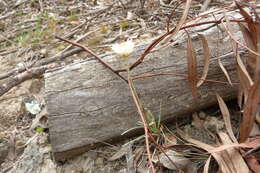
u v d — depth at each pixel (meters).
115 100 0.48
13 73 0.65
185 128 0.51
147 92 0.49
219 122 0.50
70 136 0.48
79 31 0.77
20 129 0.57
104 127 0.48
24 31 0.80
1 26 0.85
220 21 0.47
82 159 0.49
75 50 0.68
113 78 0.49
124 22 0.76
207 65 0.47
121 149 0.49
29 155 0.51
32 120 0.59
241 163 0.41
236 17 0.53
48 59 0.67
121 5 0.85
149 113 0.48
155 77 0.49
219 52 0.50
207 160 0.42
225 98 0.51
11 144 0.55
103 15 0.83
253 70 0.45
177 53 0.50
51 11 0.88
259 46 0.43
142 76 0.48
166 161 0.46
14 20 0.87
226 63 0.50
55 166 0.50
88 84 0.49
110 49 0.69
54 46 0.74
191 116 0.52
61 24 0.82
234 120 0.51
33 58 0.72
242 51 0.50
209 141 0.49
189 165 0.45
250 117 0.41
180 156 0.46
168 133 0.50
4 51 0.76
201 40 0.48
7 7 0.93
